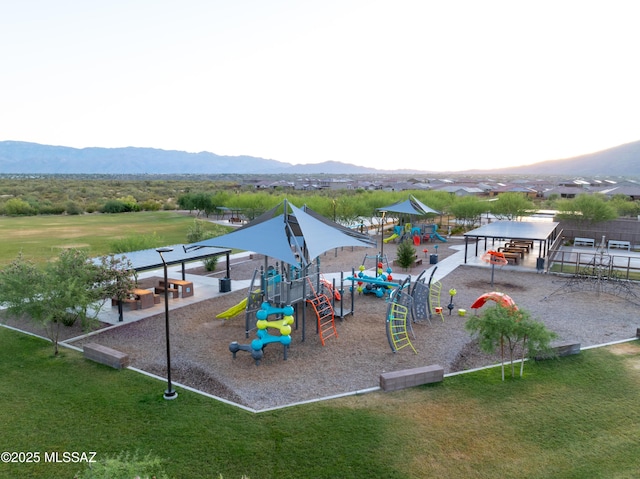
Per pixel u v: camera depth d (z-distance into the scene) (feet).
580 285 70.03
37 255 98.32
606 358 40.96
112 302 57.62
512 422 29.94
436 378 36.11
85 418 30.35
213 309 57.62
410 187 300.40
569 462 25.77
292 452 26.61
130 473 20.56
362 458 26.04
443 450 26.81
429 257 93.66
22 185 411.75
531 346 35.76
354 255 100.68
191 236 94.02
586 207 115.14
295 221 59.36
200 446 27.17
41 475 24.58
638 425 29.66
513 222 105.40
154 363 40.16
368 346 44.80
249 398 33.55
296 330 49.90
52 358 40.96
